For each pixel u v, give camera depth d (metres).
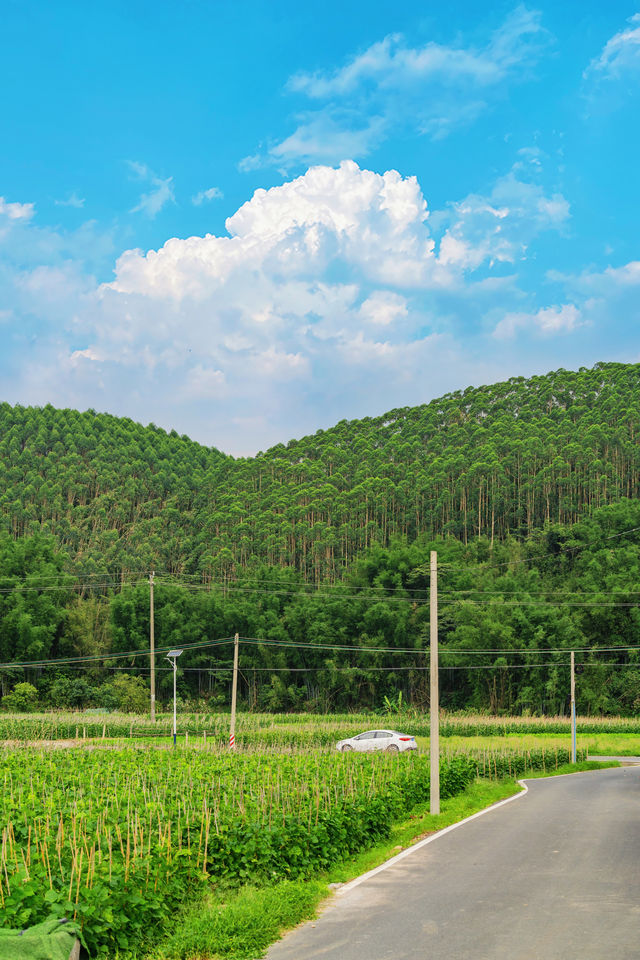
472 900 11.60
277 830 13.30
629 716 86.62
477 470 146.75
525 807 25.14
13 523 160.62
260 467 182.25
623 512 111.88
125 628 103.56
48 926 8.06
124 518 170.12
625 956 8.64
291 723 69.94
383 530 144.25
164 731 58.06
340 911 11.13
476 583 104.94
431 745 22.70
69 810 14.42
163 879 10.48
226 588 110.00
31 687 89.56
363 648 96.44
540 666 89.44
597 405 168.12
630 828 19.77
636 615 90.50
